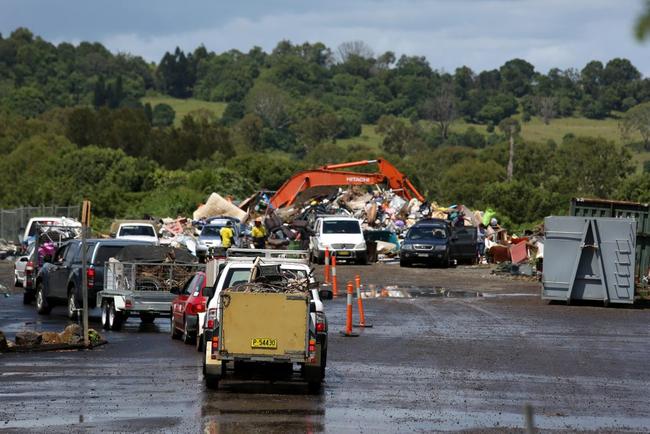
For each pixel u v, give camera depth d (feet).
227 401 97.50
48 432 82.02
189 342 145.48
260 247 287.69
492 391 106.93
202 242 342.23
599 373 121.39
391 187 418.72
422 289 242.17
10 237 421.59
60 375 113.19
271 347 101.60
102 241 179.01
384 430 84.99
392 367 123.54
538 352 139.95
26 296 211.82
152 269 166.20
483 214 423.64
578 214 239.50
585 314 193.36
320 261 332.60
